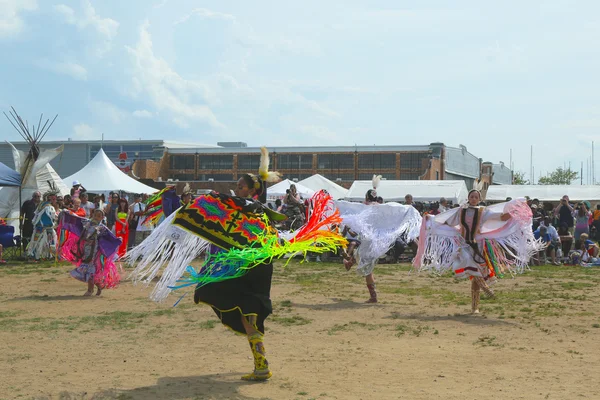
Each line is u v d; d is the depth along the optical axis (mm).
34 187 23438
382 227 11250
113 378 5977
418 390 5562
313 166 59219
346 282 14430
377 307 10641
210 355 6996
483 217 10180
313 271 17078
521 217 10289
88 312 9922
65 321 9094
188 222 5934
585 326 8852
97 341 7723
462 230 10219
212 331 8375
